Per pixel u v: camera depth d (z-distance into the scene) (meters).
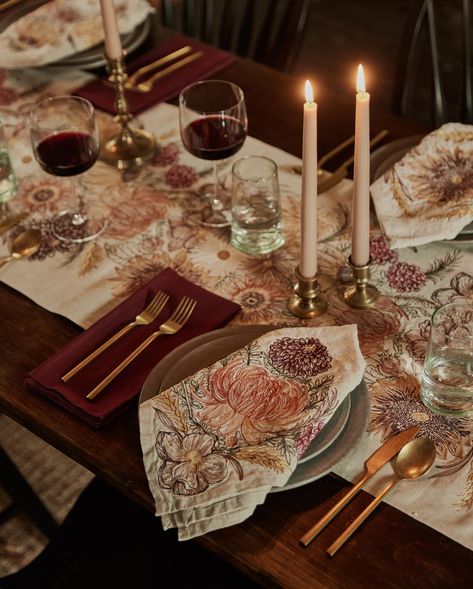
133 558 1.20
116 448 0.97
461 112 1.86
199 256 1.24
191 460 0.89
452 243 1.19
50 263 1.25
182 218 1.32
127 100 1.57
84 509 1.28
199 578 1.17
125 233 1.29
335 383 0.95
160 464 0.89
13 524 1.52
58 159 1.25
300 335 1.01
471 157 1.27
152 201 1.36
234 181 1.19
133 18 1.69
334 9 3.68
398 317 1.11
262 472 0.87
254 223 1.23
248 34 2.01
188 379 0.97
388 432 0.96
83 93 1.60
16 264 1.25
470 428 0.96
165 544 1.22
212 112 1.23
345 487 0.91
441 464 0.93
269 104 1.55
